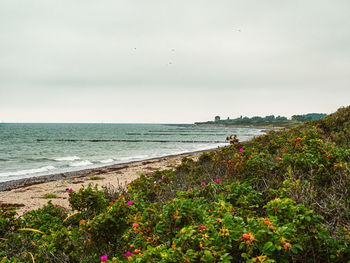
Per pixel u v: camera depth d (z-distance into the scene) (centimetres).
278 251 205
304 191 338
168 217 285
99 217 316
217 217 268
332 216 292
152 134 11956
